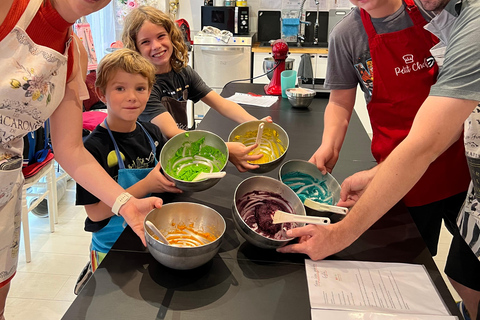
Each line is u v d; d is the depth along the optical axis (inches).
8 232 46.1
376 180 42.1
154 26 74.9
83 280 58.1
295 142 75.5
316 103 103.1
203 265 41.5
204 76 188.7
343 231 42.3
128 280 39.0
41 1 38.3
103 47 185.6
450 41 40.3
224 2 191.3
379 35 57.9
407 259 43.9
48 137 97.0
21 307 82.5
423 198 63.3
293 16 199.5
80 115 47.5
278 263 42.5
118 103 55.1
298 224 44.5
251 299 37.4
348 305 36.8
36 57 39.2
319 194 54.1
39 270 93.6
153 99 73.7
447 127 39.4
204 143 52.6
